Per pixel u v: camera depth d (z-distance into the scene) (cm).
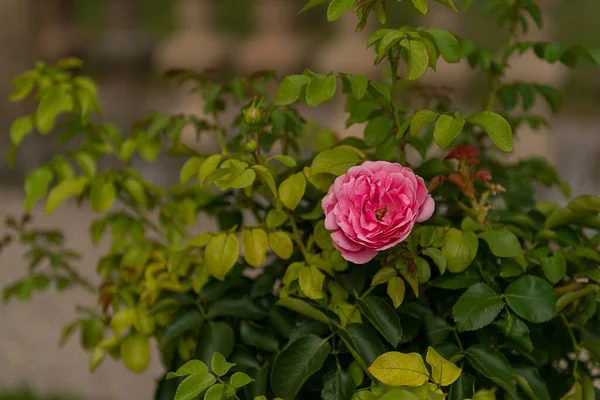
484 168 208
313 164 165
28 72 216
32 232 240
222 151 194
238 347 178
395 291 161
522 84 215
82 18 950
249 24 964
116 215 221
